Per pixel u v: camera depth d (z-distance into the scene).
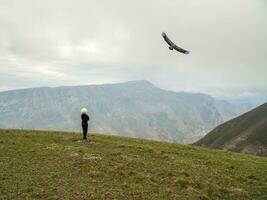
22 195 23.67
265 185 30.52
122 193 25.11
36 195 23.78
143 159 36.00
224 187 28.53
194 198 25.31
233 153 51.03
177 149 46.97
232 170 34.78
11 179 26.84
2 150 36.19
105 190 25.47
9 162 31.50
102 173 29.28
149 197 24.73
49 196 23.73
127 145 44.97
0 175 27.59
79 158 34.03
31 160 32.69
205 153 45.94
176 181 28.39
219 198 26.16
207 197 25.70
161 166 33.34
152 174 30.28
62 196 23.88
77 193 24.55
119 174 29.53
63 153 36.19
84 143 44.44
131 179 28.47
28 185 25.69
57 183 26.45
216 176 31.59
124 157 36.00
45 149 38.03
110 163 32.81
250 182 31.00
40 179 27.17
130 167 31.95
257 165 38.84
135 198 24.38
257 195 27.86
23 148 37.94
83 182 27.02
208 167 34.91
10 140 43.03
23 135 48.88
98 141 47.19
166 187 27.33
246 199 26.56
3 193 23.94
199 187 28.06
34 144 40.97
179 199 24.86
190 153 43.19
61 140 46.00
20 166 30.44
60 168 30.41
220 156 43.97
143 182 27.98
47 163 31.89
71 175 28.62
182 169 32.81
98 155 36.22
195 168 33.88
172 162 35.69
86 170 30.19
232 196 26.88
